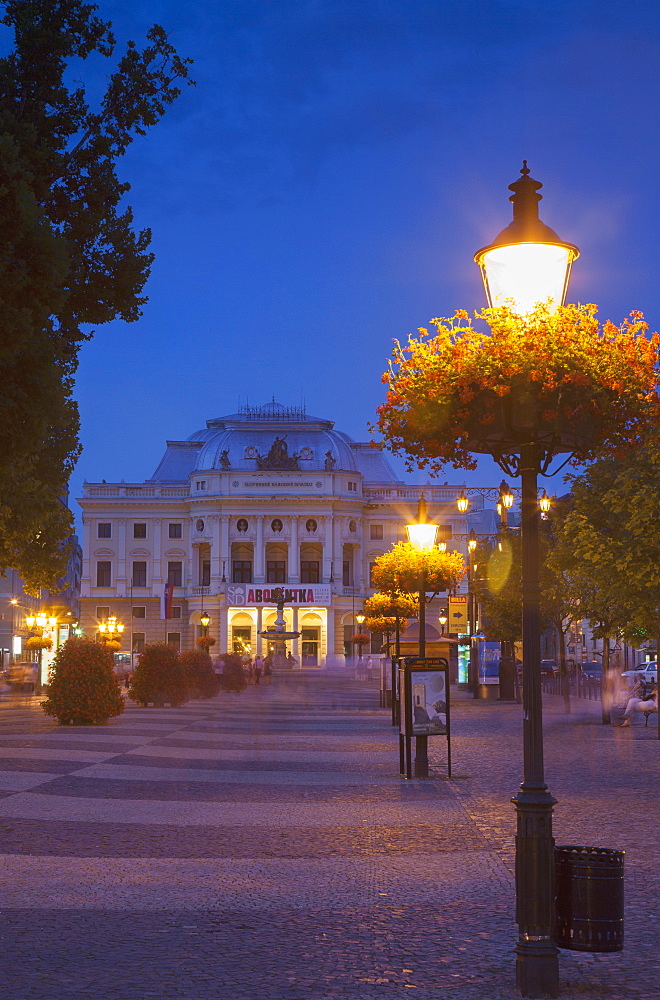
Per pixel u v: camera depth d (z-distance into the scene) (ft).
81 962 23.94
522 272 24.49
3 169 54.75
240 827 42.16
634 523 75.51
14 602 282.56
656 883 31.99
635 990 22.21
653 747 77.46
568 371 24.04
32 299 55.67
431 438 25.89
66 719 93.30
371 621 146.82
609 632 102.37
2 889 31.24
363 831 41.37
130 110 67.82
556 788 53.31
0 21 65.21
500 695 163.12
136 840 39.24
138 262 68.95
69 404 95.50
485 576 164.66
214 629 394.93
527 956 22.02
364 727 96.32
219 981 22.62
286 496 395.75
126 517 407.85
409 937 26.22
